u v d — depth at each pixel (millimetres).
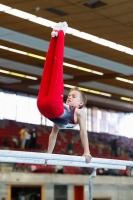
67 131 36750
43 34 19578
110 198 27016
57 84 4648
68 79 29922
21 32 19297
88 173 26516
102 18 17250
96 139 38031
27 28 18719
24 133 28297
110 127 42094
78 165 4953
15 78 29938
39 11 16562
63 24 4895
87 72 27875
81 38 20094
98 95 37125
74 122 5121
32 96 35062
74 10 16406
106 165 5270
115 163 5164
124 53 22828
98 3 15578
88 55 23219
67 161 4785
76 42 20781
